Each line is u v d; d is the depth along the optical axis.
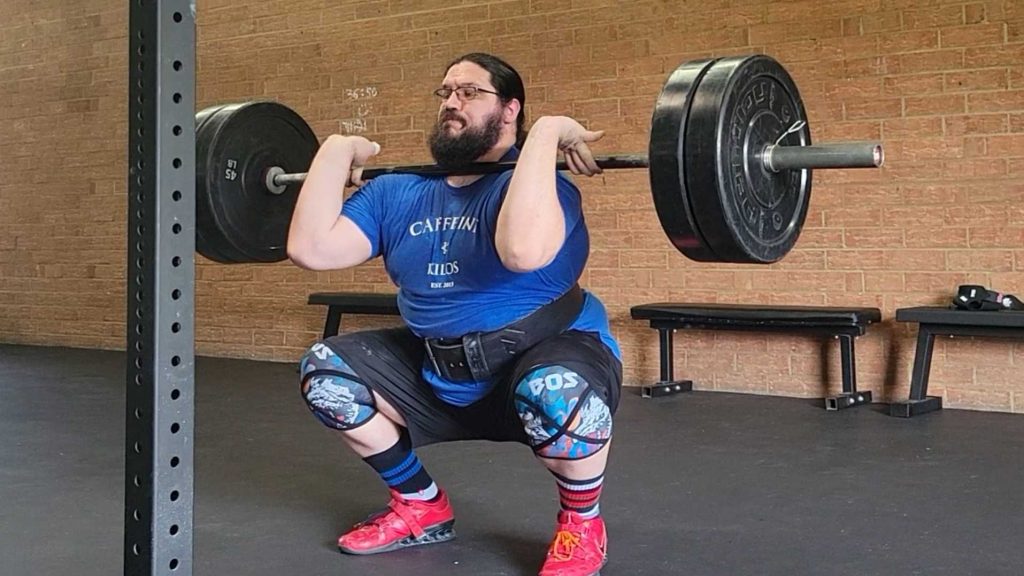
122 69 6.46
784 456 3.27
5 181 7.00
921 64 4.21
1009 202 4.07
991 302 3.96
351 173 2.16
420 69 5.48
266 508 2.69
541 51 5.07
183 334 1.26
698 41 4.67
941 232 4.21
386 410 2.16
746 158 1.80
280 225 2.28
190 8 1.25
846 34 4.34
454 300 1.97
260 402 4.48
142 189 1.24
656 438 3.59
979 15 4.08
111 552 2.32
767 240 1.90
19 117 6.90
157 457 1.23
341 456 3.34
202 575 2.13
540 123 1.85
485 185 1.99
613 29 4.88
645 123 4.82
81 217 6.70
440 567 2.17
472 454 3.32
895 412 4.00
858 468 3.08
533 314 1.97
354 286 5.78
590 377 1.93
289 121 2.26
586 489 2.01
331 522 2.55
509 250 1.78
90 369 5.67
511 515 2.58
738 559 2.20
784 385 4.59
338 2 5.71
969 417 3.97
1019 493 2.76
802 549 2.27
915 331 4.28
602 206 4.98
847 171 4.39
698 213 1.77
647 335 4.91
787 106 1.92
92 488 2.92
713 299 4.74
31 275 6.95
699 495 2.77
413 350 2.15
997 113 4.07
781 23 4.48
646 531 2.42
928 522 2.48
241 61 6.07
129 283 1.26
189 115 1.25
